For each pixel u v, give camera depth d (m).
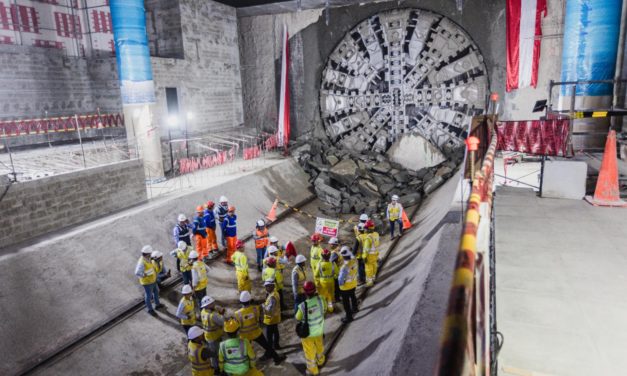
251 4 25.58
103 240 13.06
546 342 4.60
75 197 13.38
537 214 9.12
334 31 25.62
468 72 23.28
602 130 14.73
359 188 22.97
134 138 18.33
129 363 10.44
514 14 21.31
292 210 20.92
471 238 2.61
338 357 10.16
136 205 15.55
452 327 1.92
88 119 21.28
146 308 12.15
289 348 11.23
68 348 10.16
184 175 20.81
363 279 14.23
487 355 3.45
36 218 12.23
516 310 5.28
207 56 24.36
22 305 10.23
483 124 11.09
